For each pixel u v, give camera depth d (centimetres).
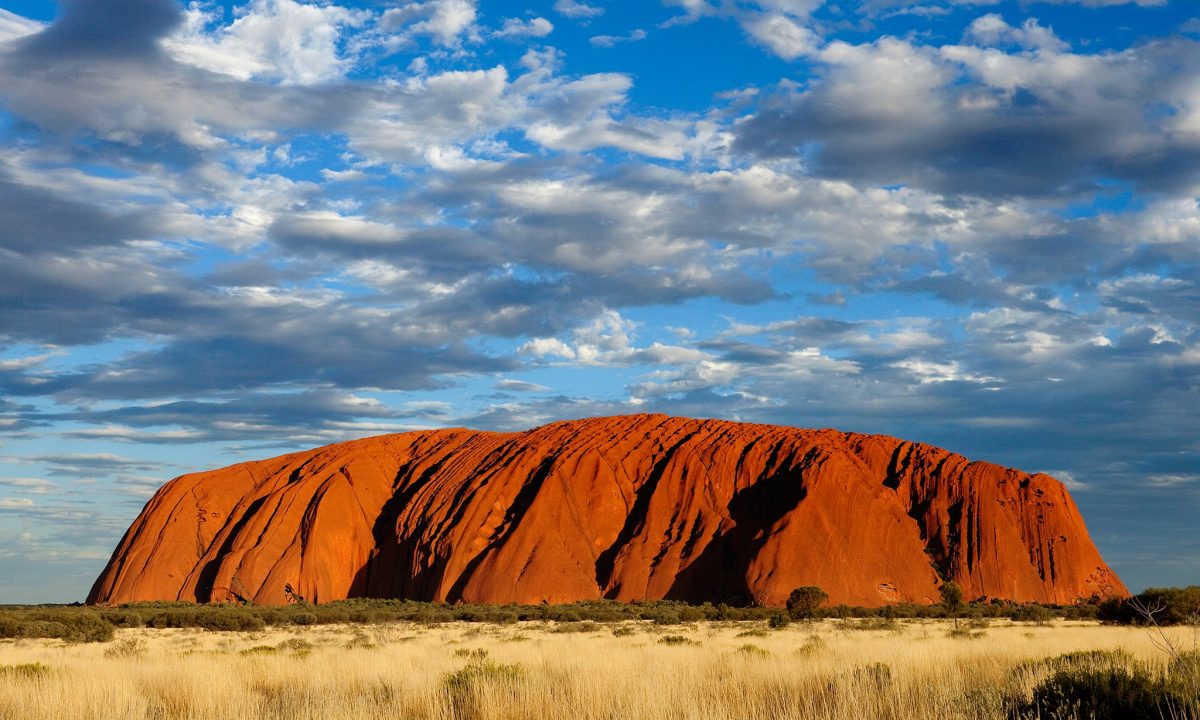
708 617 8775
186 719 1437
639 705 1309
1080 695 1237
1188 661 1264
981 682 1502
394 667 2044
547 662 2091
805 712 1315
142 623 8188
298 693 1677
